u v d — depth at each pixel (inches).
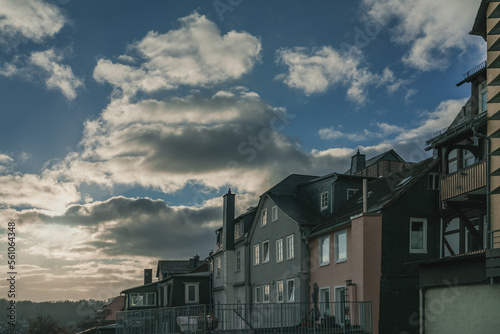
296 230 1219.9
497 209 747.4
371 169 1366.9
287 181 1429.6
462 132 843.4
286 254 1269.7
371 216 949.8
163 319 909.2
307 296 1163.9
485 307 712.4
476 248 838.5
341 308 962.7
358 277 943.0
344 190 1254.9
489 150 774.5
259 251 1453.0
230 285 1636.3
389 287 932.0
